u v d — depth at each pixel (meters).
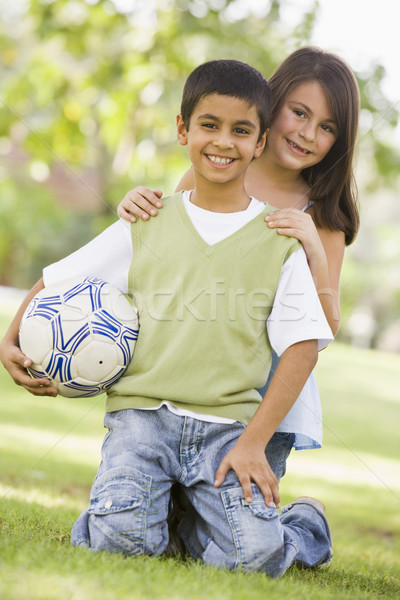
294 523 3.50
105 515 2.92
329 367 16.77
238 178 3.32
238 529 2.97
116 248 3.47
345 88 4.00
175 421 3.12
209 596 2.44
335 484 7.18
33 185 22.80
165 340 3.22
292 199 4.14
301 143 3.98
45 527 3.48
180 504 3.35
